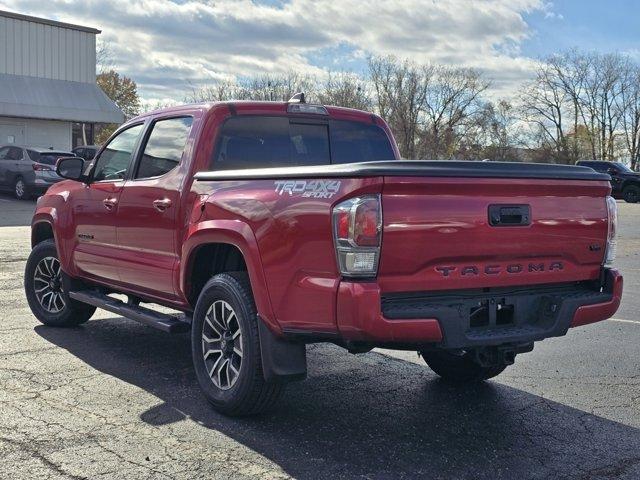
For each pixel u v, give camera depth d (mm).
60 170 6305
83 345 6387
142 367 5719
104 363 5805
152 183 5469
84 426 4375
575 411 4957
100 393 5027
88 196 6309
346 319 3771
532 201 4250
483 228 4047
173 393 5074
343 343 4066
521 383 5617
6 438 4145
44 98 28203
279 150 5566
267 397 4449
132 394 5027
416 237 3850
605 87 74125
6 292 8695
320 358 6273
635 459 4125
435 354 5516
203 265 5078
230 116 5328
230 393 4516
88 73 30172
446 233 3932
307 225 3959
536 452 4199
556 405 5078
